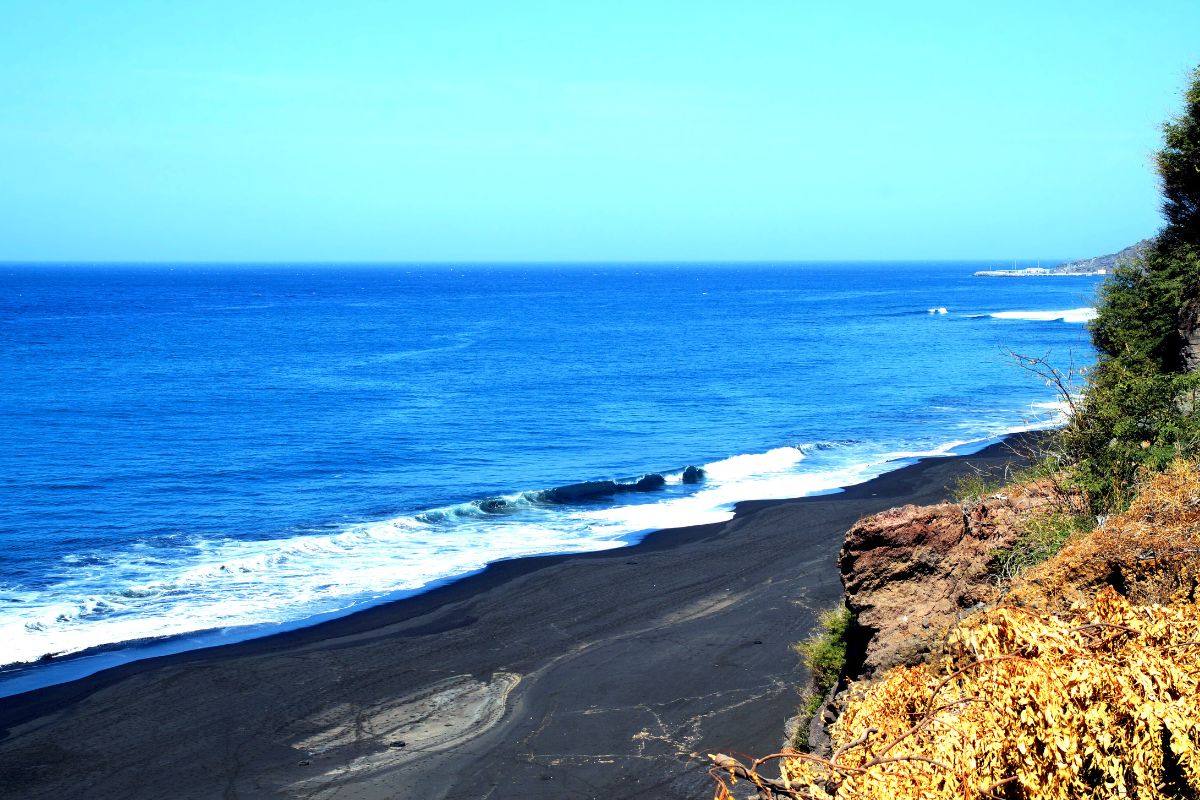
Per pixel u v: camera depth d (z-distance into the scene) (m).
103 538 30.44
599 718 17.12
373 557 28.17
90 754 16.33
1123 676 5.40
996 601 9.31
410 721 17.31
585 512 33.53
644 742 16.12
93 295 196.25
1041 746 5.20
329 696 18.44
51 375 72.31
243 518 33.19
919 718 5.65
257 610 23.48
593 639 21.08
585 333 113.44
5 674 19.66
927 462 39.47
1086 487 11.77
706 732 16.31
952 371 73.62
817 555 26.70
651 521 31.91
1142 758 5.20
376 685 18.92
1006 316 129.00
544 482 39.06
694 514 32.62
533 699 18.03
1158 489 8.40
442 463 42.88
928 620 10.34
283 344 99.62
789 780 5.22
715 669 19.05
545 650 20.53
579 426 52.41
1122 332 17.94
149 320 130.88
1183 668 5.67
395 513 34.06
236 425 51.97
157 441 47.12
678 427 51.88
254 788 15.09
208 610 23.50
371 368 78.56
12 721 17.56
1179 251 17.88
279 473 40.47
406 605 23.73
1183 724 5.23
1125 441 12.35
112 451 44.47
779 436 48.69
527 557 27.83
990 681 5.45
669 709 17.33
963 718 5.34
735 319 135.62
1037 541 10.82
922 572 10.84
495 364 81.50
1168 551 7.77
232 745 16.53
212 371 75.94
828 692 12.26
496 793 14.75
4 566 27.28
